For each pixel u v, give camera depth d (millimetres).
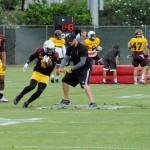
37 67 37906
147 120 32156
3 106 39375
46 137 26922
